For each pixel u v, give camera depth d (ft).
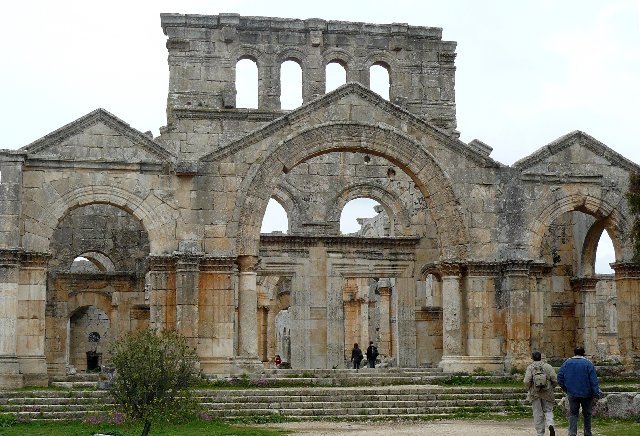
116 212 172.04
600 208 141.90
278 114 168.55
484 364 135.23
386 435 87.71
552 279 162.09
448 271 137.49
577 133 142.10
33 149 129.29
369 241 169.37
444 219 138.10
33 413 101.96
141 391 94.38
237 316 133.39
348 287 205.87
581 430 91.40
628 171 143.23
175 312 129.49
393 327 191.93
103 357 219.20
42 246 127.75
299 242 167.12
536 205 140.15
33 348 124.98
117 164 131.03
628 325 140.87
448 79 178.19
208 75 169.99
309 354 165.48
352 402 110.11
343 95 137.80
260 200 133.49
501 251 138.31
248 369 129.80
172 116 167.12
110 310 170.40
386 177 175.32
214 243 131.64
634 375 136.87
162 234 131.13
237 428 94.43
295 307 166.20
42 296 126.62
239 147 133.69
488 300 137.08
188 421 97.96
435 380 128.47
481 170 139.64
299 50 173.06
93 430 91.20
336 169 174.29
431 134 139.44
